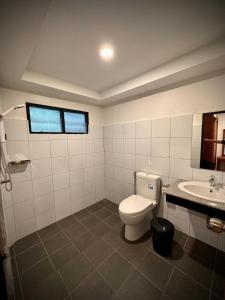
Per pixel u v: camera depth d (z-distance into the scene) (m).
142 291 1.23
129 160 2.45
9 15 0.80
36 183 2.04
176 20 1.00
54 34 1.10
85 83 2.05
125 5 0.87
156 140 2.04
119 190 2.72
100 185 2.94
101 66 1.60
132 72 1.76
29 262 1.54
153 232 1.63
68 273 1.41
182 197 1.36
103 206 2.74
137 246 1.73
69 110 2.37
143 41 1.21
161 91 1.91
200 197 1.32
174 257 1.55
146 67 1.65
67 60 1.47
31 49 1.10
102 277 1.36
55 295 1.22
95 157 2.79
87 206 2.73
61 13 0.91
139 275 1.37
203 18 0.98
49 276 1.38
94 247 1.73
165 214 2.05
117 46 1.27
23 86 1.75
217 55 1.22
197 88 1.61
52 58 1.43
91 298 1.19
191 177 1.76
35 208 2.04
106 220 2.29
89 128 2.64
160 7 0.89
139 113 2.20
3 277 0.96
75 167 2.49
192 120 1.69
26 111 1.91
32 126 2.01
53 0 0.81
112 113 2.64
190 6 0.89
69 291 1.24
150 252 1.63
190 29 1.08
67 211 2.42
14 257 1.61
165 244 1.55
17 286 1.29
